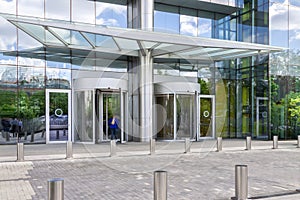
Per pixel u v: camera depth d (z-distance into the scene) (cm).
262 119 1973
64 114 1719
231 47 1596
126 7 1936
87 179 808
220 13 2194
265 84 1953
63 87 1728
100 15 1859
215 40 1570
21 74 1642
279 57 1972
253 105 2044
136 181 786
